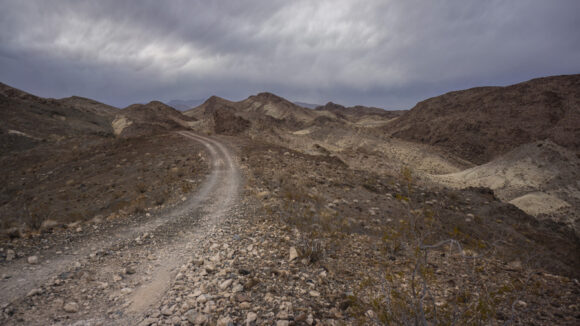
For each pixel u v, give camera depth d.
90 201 16.45
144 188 17.39
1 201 20.53
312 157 28.81
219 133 57.34
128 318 4.17
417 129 159.38
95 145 41.06
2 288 5.24
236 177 20.03
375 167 32.75
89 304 4.65
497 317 3.78
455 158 90.44
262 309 4.14
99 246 8.04
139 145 38.38
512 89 156.50
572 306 4.21
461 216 12.39
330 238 8.12
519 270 6.22
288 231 8.59
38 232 9.51
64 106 103.94
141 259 6.94
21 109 77.56
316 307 4.16
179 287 5.14
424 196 16.12
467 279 5.24
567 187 42.09
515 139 122.75
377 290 4.68
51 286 5.36
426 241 7.07
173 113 166.25
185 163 25.67
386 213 12.21
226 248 7.28
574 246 11.60
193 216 11.55
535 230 13.36
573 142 111.38
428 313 3.37
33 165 34.50
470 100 168.88
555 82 147.75
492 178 50.84
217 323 3.75
